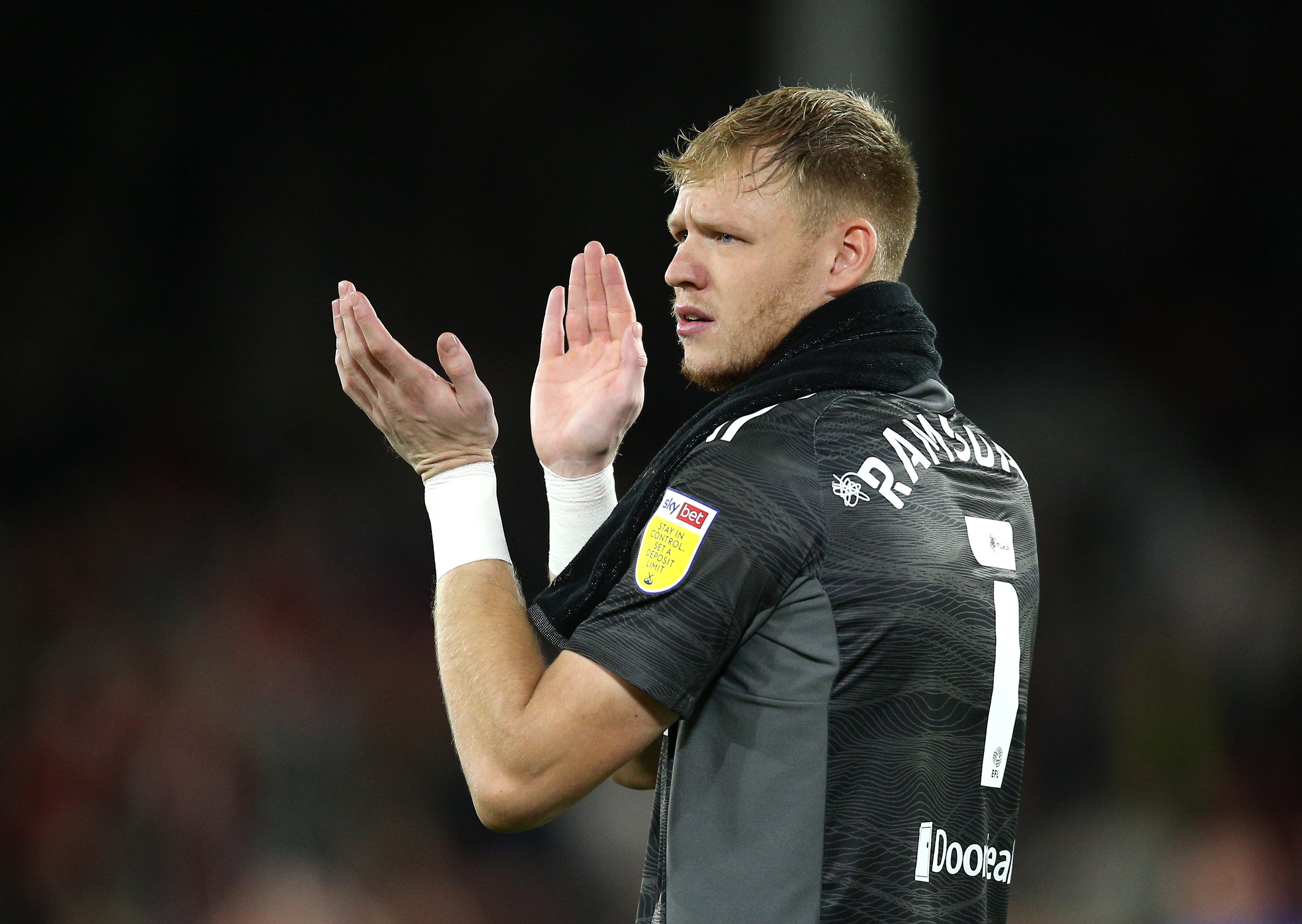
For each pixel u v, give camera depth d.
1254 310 34.00
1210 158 34.91
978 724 5.63
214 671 25.28
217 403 32.84
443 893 23.53
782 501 5.39
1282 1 34.41
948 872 5.48
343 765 25.08
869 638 5.36
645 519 5.60
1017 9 34.84
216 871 22.89
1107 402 31.92
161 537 28.69
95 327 32.81
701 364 6.28
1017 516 6.14
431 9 35.38
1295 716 25.83
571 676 5.40
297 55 34.97
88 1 33.69
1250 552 28.69
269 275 34.38
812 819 5.31
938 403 6.09
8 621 26.33
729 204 6.14
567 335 7.18
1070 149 35.00
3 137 33.31
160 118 34.34
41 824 22.95
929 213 31.47
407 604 28.75
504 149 35.78
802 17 25.88
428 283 35.25
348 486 31.36
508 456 33.53
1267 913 22.67
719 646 5.33
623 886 23.08
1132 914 23.20
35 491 30.33
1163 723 25.52
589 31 35.66
